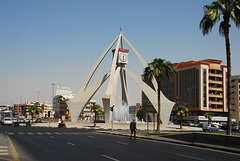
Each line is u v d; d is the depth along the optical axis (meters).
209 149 19.20
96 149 17.14
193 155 15.27
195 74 132.25
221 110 132.50
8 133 33.09
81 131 42.44
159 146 20.28
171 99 148.25
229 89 24.34
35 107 89.75
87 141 23.17
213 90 132.25
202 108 127.56
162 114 80.44
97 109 63.69
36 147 17.91
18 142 21.28
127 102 83.81
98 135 32.81
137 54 86.31
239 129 61.06
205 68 130.25
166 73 39.47
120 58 82.06
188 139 23.84
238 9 24.84
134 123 27.55
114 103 76.12
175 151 17.11
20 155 14.05
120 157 13.67
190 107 133.75
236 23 25.42
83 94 82.25
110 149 17.27
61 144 20.14
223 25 26.42
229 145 18.81
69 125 69.06
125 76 84.62
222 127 69.94
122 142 23.02
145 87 82.12
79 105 81.69
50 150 16.34
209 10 25.67
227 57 24.98
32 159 12.76
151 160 12.90
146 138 28.55
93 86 82.50
